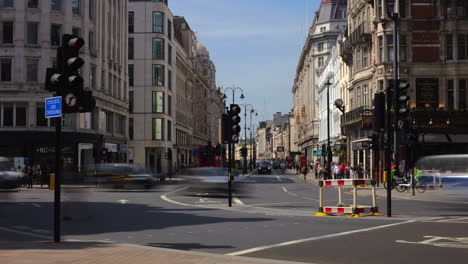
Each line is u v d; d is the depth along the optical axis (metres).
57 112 10.33
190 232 13.05
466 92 43.62
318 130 103.06
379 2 45.50
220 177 28.91
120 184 35.09
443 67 43.88
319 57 106.56
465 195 21.20
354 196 17.14
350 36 53.28
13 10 49.09
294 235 12.34
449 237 11.77
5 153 49.22
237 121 21.81
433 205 22.67
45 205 22.55
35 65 49.72
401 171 36.19
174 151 85.44
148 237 12.16
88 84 52.28
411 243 10.89
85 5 52.19
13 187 28.23
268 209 20.20
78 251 9.48
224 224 14.79
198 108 117.06
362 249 10.16
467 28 43.88
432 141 42.56
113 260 8.52
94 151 49.75
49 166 49.44
